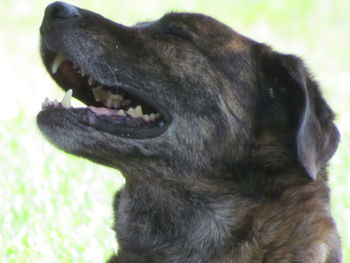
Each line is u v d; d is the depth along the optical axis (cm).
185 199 1059
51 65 1087
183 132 1061
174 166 1057
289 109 1056
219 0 3381
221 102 1064
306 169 998
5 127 1916
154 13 3189
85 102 1104
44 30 1066
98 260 1332
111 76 1064
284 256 1027
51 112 1017
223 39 1084
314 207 1044
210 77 1069
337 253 1052
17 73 2553
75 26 1059
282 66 1058
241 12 3297
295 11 3322
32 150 1767
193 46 1078
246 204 1048
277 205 1042
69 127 1014
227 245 1048
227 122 1062
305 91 1032
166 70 1070
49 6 1069
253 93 1070
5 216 1446
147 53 1075
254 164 1053
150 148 1049
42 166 1680
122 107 1098
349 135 2008
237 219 1048
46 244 1369
